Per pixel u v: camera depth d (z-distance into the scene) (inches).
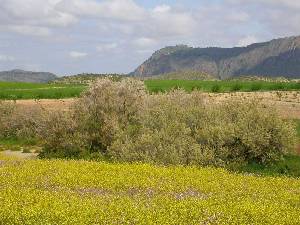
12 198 746.2
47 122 1504.7
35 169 1039.0
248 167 1309.1
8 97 2947.8
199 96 1514.5
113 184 902.4
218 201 778.2
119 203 731.4
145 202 758.5
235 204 754.2
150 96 1524.4
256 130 1327.5
